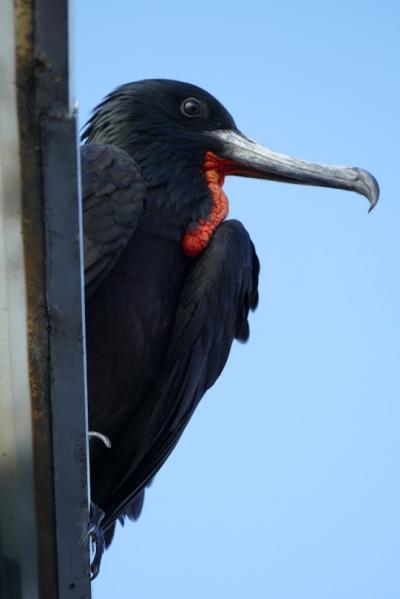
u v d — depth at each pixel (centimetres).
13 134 546
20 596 636
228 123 1197
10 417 606
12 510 625
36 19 525
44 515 628
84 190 1014
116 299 1026
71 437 614
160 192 1124
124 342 1032
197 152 1166
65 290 586
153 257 1062
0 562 630
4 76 536
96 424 1055
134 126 1167
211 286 1063
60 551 636
